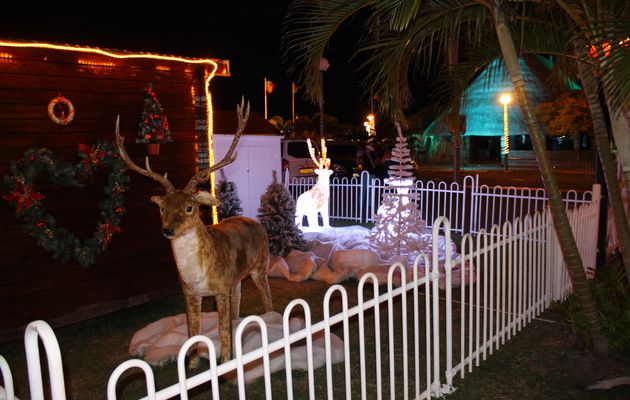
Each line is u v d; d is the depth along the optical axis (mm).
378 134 30500
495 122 23578
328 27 5250
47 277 5902
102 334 5871
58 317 6000
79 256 6008
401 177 8375
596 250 7363
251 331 4797
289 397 2889
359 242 9047
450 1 5293
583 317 5105
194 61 7047
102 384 4672
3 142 5484
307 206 10812
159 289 7039
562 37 5453
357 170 19625
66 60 5934
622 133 4680
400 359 4980
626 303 5059
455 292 6965
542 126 18328
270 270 7938
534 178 23531
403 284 3684
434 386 4180
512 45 4609
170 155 7062
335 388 4375
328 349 3107
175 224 4109
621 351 4898
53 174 5750
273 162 11617
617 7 4344
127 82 6523
